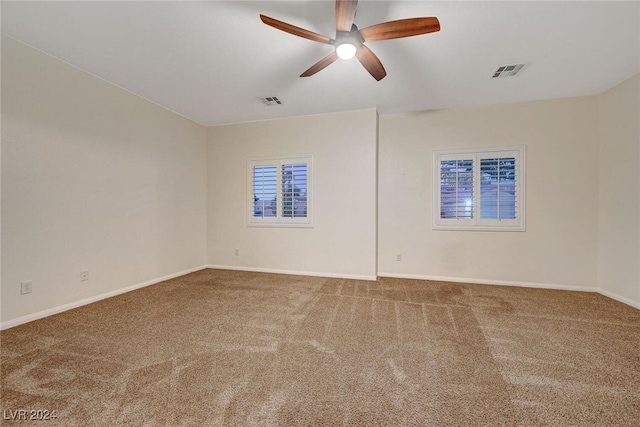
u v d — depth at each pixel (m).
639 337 2.14
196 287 3.47
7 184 2.23
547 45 2.31
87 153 2.83
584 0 1.80
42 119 2.45
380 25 1.77
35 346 1.96
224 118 4.27
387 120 4.05
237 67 2.72
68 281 2.66
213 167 4.62
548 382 1.59
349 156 3.94
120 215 3.19
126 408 1.36
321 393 1.48
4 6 1.87
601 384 1.57
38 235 2.43
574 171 3.37
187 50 2.43
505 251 3.61
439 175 3.84
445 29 2.11
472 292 3.28
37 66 2.40
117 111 3.14
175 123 3.99
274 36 2.23
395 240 4.02
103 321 2.40
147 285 3.53
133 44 2.34
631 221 2.88
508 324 2.38
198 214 4.46
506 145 3.59
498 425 1.27
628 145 2.91
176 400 1.42
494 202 3.63
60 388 1.50
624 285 2.96
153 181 3.63
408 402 1.42
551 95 3.35
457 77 2.89
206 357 1.83
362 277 3.89
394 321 2.44
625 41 2.24
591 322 2.43
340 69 2.75
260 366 1.73
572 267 3.39
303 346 1.99
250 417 1.31
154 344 2.00
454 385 1.56
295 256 4.20
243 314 2.59
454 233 3.80
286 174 4.25
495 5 1.86
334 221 4.02
